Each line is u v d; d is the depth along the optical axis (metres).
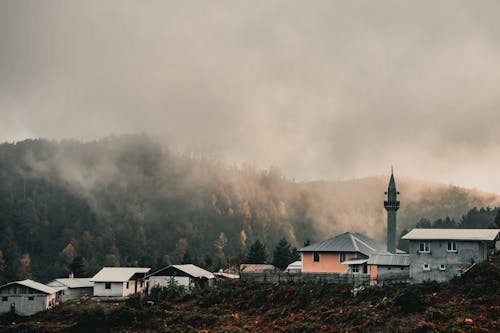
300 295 68.12
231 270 122.50
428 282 64.75
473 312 55.12
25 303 86.88
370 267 77.06
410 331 53.19
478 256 65.75
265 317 65.12
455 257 66.56
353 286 69.50
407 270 71.25
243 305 70.50
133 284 102.19
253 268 126.12
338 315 60.78
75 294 101.00
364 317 58.16
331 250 85.12
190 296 78.56
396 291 64.31
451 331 51.22
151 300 81.06
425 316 55.69
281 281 75.56
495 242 78.12
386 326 55.44
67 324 75.44
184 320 67.88
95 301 91.56
